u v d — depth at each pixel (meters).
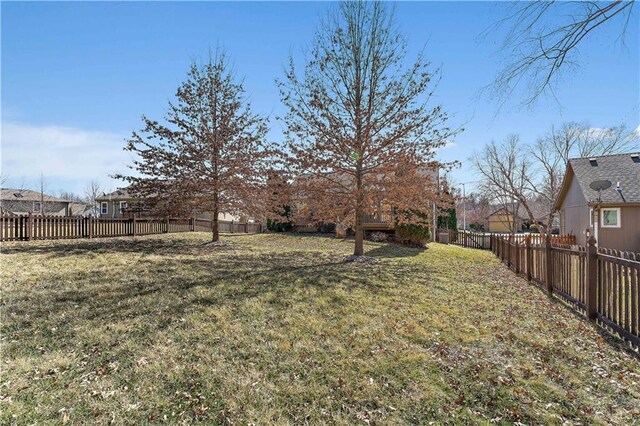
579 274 5.20
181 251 10.75
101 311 4.55
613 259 4.19
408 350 3.62
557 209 23.08
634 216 15.53
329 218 10.01
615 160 18.31
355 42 9.73
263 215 13.94
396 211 11.22
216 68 13.70
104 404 2.63
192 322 4.27
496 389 2.88
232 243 14.27
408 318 4.66
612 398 2.75
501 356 3.51
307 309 4.91
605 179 17.22
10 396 2.68
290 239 17.03
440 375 3.10
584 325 4.50
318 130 9.61
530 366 3.29
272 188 11.82
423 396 2.78
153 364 3.23
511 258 10.05
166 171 12.88
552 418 2.49
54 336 3.77
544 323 4.58
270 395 2.79
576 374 3.14
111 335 3.83
